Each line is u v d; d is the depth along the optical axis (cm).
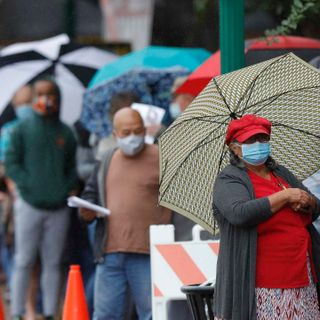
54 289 3206
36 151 3212
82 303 2412
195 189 1908
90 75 3838
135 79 3362
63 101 3769
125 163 2548
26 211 3191
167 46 4034
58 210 3206
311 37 2902
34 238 3203
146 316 2523
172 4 4034
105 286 2538
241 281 1748
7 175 3222
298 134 1908
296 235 1752
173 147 1895
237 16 2152
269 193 1773
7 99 3716
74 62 3847
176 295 2222
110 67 3481
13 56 3809
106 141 3023
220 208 1759
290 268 1748
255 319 1741
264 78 1886
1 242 3678
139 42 4631
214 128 1884
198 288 1861
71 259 3219
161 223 2533
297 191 1736
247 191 1766
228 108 1873
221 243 1784
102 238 2539
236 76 1903
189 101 2786
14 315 3222
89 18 4562
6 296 3678
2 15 4378
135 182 2530
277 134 1906
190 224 2575
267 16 3259
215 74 2655
